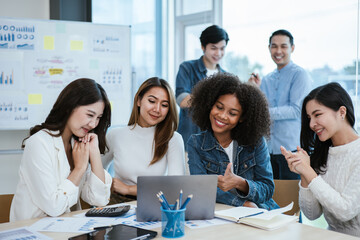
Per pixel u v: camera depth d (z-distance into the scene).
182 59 3.61
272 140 2.80
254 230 1.28
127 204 1.62
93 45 3.11
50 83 3.01
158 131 2.03
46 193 1.47
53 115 1.63
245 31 3.15
